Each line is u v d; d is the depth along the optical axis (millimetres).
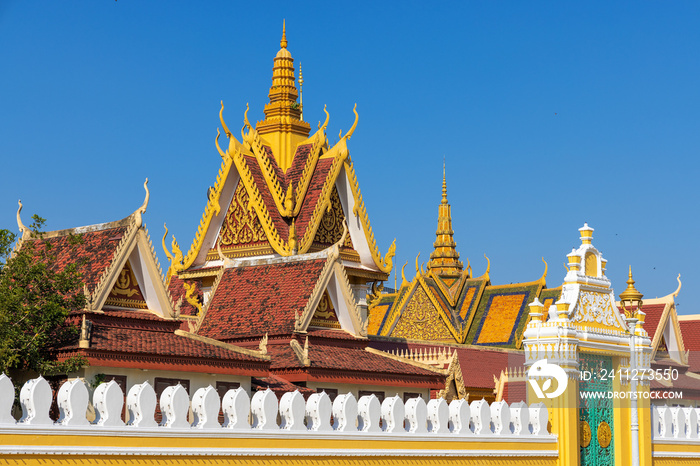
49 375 29484
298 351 36406
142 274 33062
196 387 31625
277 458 25750
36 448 21812
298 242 46000
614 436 34406
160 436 23812
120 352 29172
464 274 74938
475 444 30172
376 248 48531
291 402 26484
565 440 32250
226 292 41625
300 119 50125
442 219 77562
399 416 28766
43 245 34469
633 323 35531
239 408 25438
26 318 29297
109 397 23297
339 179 48344
